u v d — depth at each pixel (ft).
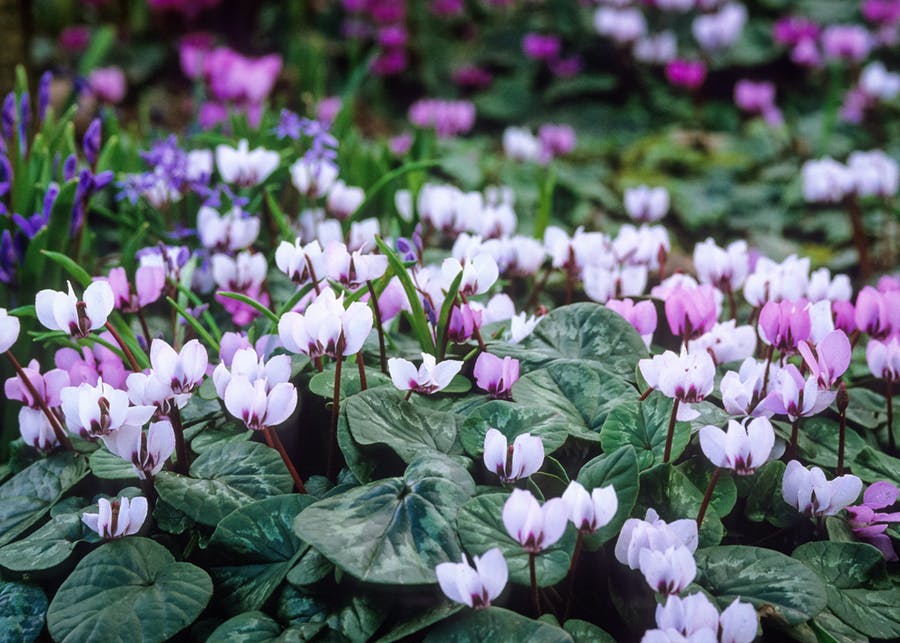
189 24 7.47
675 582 1.65
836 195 4.07
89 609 1.70
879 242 4.84
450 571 1.60
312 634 1.70
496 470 1.74
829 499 1.81
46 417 2.01
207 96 4.86
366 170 3.02
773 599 1.69
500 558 1.61
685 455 1.94
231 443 1.89
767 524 1.94
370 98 7.48
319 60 4.54
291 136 2.91
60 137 2.76
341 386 1.94
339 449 1.97
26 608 1.80
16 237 2.46
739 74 7.87
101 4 7.29
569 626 1.70
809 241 5.37
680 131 6.82
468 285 1.99
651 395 1.93
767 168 6.02
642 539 1.69
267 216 2.76
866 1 8.07
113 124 3.22
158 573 1.75
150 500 1.88
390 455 1.89
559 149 5.65
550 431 1.84
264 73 4.05
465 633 1.65
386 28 7.41
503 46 8.05
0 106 3.31
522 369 2.03
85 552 1.85
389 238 2.70
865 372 2.37
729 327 2.12
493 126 7.59
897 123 6.81
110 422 1.76
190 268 2.40
